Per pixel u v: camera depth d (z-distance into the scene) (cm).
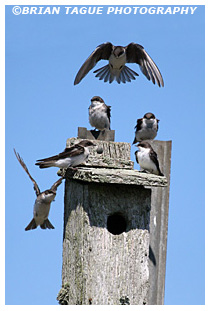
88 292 880
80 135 1041
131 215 920
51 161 964
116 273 898
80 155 976
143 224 924
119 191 922
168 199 1066
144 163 1048
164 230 1057
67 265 983
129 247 910
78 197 935
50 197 1060
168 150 1080
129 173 888
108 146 1014
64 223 1025
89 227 891
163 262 1051
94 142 1008
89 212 898
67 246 991
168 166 1074
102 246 896
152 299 1038
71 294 945
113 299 891
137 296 902
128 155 1022
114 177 872
